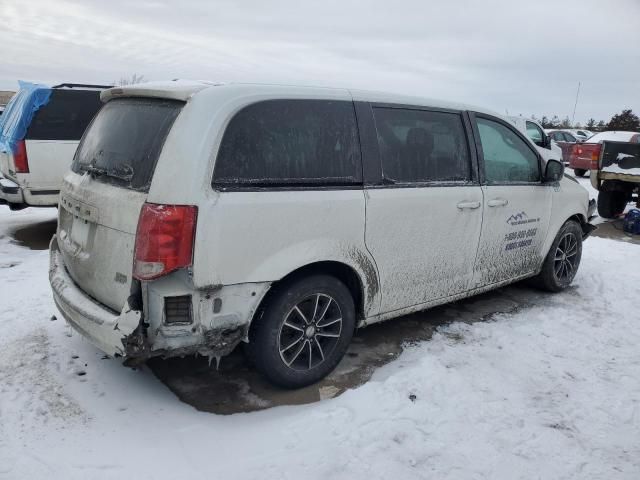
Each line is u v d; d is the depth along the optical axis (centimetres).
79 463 265
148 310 281
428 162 393
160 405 321
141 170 291
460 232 414
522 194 465
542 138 1416
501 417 320
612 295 543
